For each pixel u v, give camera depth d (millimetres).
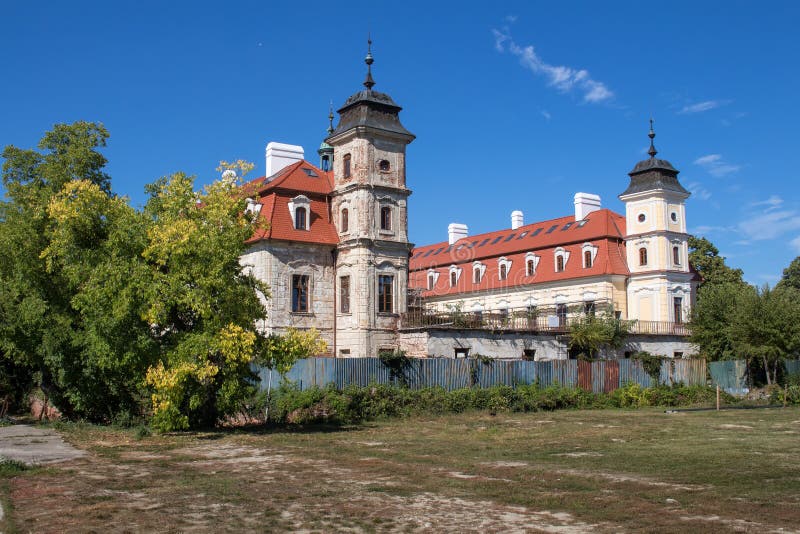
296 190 45906
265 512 12406
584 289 61656
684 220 61312
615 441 24031
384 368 34562
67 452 19859
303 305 44562
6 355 29000
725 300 52844
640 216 61031
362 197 44156
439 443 23234
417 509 12789
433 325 43188
